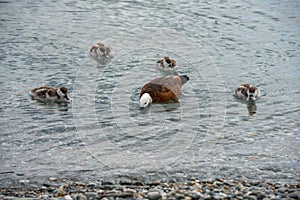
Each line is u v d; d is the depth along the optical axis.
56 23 34.41
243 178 16.44
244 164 17.55
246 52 29.70
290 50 30.00
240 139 19.70
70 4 38.59
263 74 26.77
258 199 14.23
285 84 25.52
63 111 22.31
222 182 15.99
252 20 35.03
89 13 36.50
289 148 18.86
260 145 19.16
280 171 17.00
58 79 25.89
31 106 22.75
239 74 26.81
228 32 32.78
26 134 19.86
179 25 34.00
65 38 31.73
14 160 17.66
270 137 19.91
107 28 33.53
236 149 18.83
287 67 27.61
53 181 16.19
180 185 15.65
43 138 19.56
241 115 22.16
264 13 36.47
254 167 17.31
